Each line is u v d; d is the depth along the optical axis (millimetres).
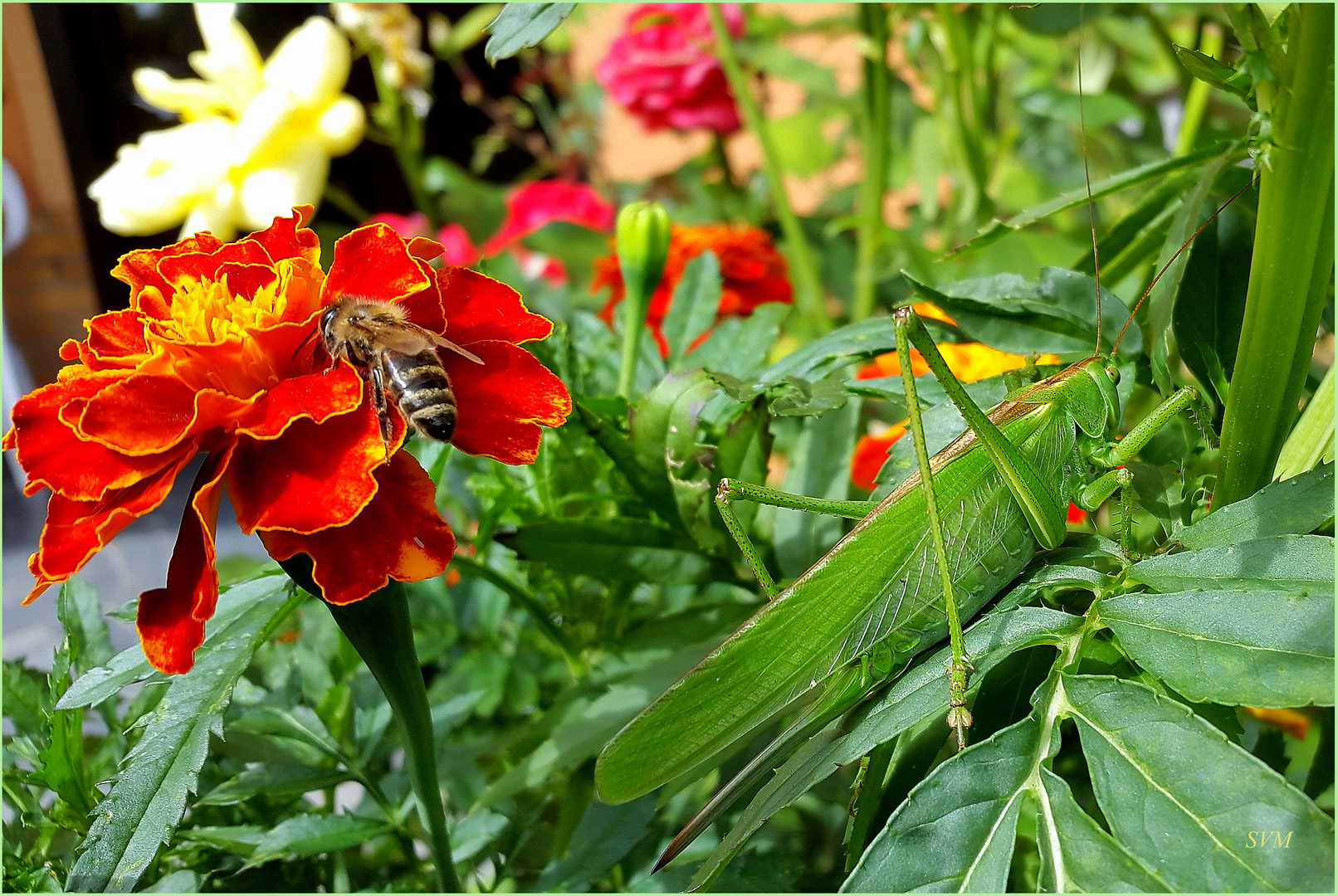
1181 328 197
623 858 204
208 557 176
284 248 193
